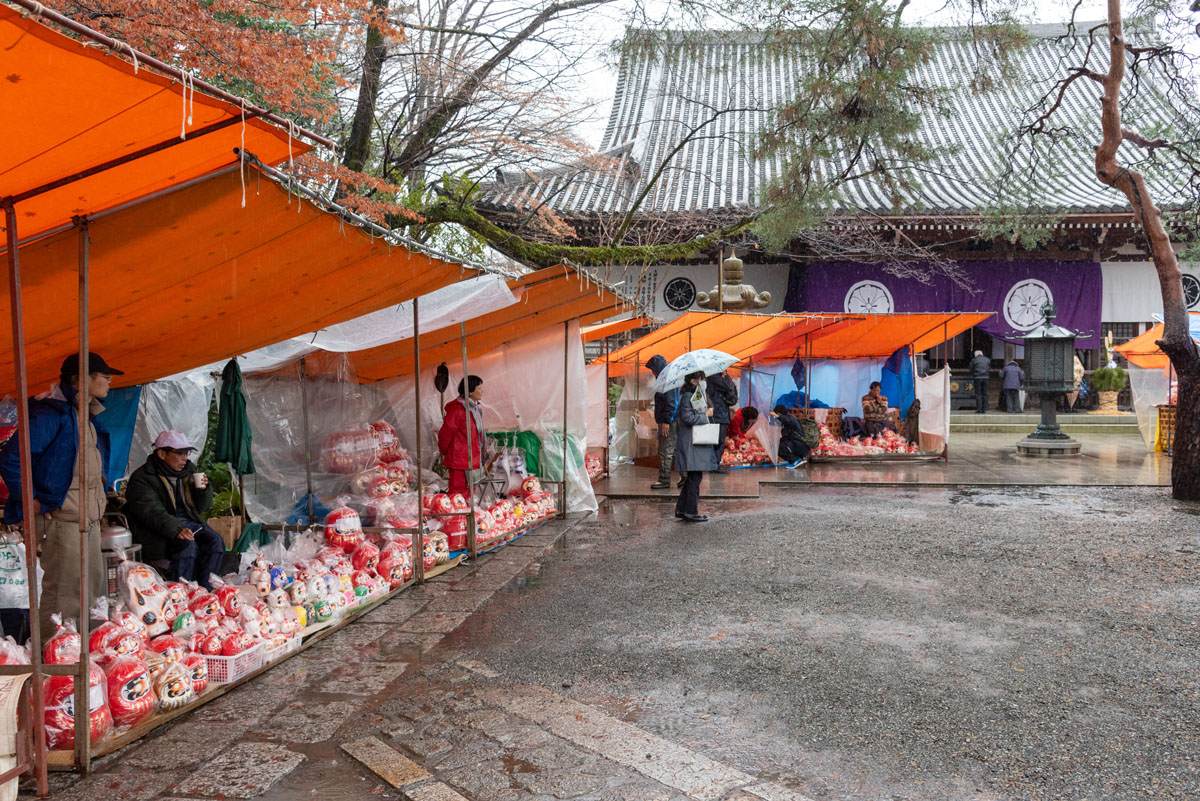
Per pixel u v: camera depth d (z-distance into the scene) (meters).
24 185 3.44
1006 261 22.86
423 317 7.33
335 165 7.49
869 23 11.94
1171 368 17.02
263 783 3.57
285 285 5.04
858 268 22.92
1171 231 16.17
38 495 4.47
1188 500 11.12
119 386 6.64
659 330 13.34
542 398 10.50
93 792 3.50
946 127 25.59
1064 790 3.49
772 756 3.82
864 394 17.11
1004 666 4.96
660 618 6.02
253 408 8.12
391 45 10.86
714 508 10.91
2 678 3.52
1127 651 5.21
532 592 6.77
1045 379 17.11
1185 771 3.64
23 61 2.63
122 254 4.01
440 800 3.42
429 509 7.97
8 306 4.28
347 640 5.56
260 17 6.88
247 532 7.34
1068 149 22.70
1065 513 10.25
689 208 20.61
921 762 3.75
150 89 2.87
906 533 9.05
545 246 15.98
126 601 4.68
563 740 4.00
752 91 23.98
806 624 5.83
